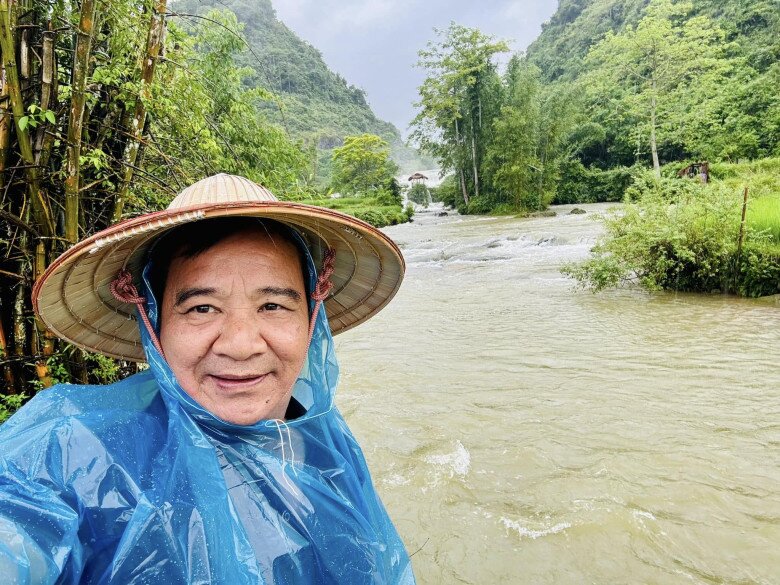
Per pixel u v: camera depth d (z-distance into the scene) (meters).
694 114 36.00
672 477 3.41
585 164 46.47
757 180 16.16
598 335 6.88
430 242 19.53
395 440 4.09
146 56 2.54
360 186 57.03
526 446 3.90
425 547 2.86
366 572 0.91
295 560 0.83
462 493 3.34
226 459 0.85
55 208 2.43
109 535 0.75
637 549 2.78
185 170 3.31
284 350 0.93
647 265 9.57
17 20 2.11
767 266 8.34
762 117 33.38
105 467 0.77
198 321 0.90
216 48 4.77
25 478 0.74
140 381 1.01
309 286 1.09
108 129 2.69
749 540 2.81
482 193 41.09
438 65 40.25
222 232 0.92
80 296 1.07
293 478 0.88
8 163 2.28
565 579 2.61
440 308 9.14
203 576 0.72
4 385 2.46
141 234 0.88
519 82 35.00
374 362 6.19
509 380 5.35
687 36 35.09
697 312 7.79
